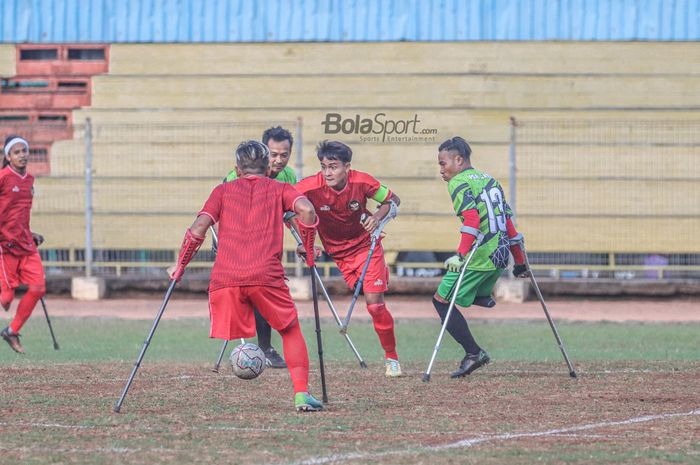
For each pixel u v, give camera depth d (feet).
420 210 197.57
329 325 160.35
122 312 174.50
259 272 74.08
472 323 164.04
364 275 95.86
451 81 202.90
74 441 65.98
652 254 196.03
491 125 199.72
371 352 123.95
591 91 202.28
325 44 205.46
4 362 110.32
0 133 203.82
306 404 76.84
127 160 199.93
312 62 205.77
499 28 204.33
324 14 206.18
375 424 71.92
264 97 204.95
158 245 199.11
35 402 81.35
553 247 195.93
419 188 198.18
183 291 196.24
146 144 199.62
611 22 203.62
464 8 204.44
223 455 61.82
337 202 98.12
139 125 196.75
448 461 60.13
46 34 211.20
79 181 201.46
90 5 210.59
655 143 195.00
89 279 194.70
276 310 75.31
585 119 198.18
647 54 202.90
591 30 203.62
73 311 175.73
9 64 211.61
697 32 202.59
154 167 199.62
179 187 199.11
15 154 118.32
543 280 191.83
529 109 200.75
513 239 97.35
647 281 190.29
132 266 199.11
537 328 156.76
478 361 96.07
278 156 98.12
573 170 195.72
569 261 197.36
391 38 205.16
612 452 62.69
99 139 200.75
